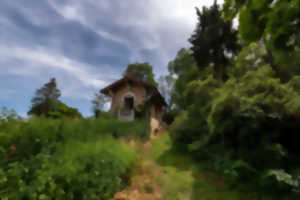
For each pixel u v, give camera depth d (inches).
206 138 286.7
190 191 189.8
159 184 200.4
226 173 210.7
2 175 83.7
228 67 678.5
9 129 131.6
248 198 171.0
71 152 140.2
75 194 114.8
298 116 184.1
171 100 997.8
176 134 370.0
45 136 147.6
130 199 163.6
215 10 667.4
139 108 561.6
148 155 298.8
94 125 267.6
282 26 66.5
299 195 152.3
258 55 341.1
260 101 201.0
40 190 88.1
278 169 172.1
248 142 208.2
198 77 745.0
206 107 323.9
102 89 613.0
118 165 164.2
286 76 266.5
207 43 661.9
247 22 83.0
